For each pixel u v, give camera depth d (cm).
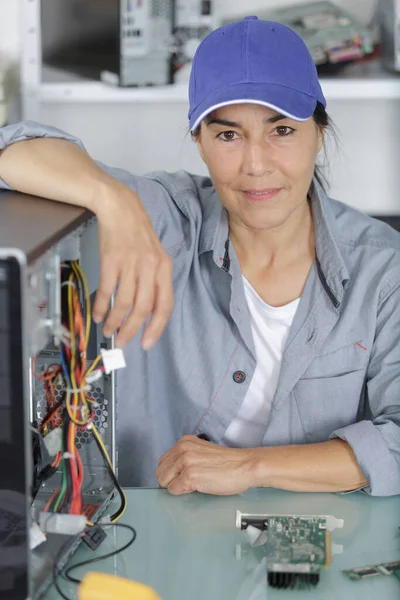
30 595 103
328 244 160
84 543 125
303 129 148
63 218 117
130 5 245
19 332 94
